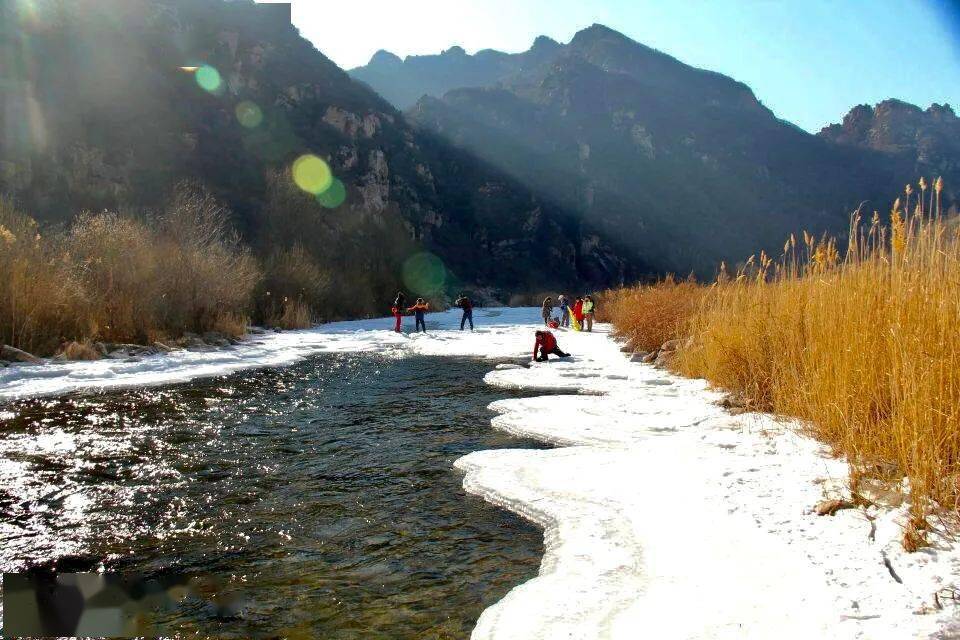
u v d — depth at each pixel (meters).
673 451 6.08
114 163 45.28
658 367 13.46
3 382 10.79
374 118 87.81
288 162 63.41
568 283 105.38
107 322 15.89
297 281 33.47
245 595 3.55
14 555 4.10
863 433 4.87
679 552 3.71
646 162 147.12
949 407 4.34
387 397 10.28
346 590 3.61
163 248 20.28
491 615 3.14
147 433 7.64
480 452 6.51
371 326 30.22
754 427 6.84
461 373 13.39
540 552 4.13
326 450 6.86
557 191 126.25
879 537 3.59
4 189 35.88
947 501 3.88
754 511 4.25
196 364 14.10
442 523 4.68
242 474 5.96
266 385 11.55
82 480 5.75
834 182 153.88
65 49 49.44
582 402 9.21
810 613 2.80
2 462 6.31
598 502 4.78
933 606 2.74
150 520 4.76
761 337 8.65
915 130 174.38
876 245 6.34
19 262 14.23
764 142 162.38
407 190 90.69
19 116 40.22
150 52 59.41
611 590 3.29
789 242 8.56
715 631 2.73
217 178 52.53
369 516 4.84
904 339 4.82
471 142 131.38
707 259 126.31
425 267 66.81
